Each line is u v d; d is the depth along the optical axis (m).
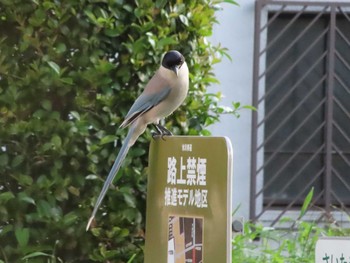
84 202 11.20
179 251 9.30
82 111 11.14
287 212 17.89
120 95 11.24
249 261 13.39
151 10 11.27
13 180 11.14
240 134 17.75
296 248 14.24
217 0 12.22
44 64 10.96
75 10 11.02
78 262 11.27
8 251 11.10
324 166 18.11
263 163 17.97
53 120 10.99
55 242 11.12
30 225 11.11
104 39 11.16
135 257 11.36
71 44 11.07
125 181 11.30
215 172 8.95
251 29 17.75
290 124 18.34
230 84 17.73
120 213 11.25
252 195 17.75
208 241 8.98
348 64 18.38
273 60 18.22
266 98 18.22
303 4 17.81
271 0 17.70
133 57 11.18
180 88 10.19
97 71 11.05
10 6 10.95
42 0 10.94
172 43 11.22
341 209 17.30
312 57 18.34
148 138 11.28
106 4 11.14
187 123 11.78
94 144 11.09
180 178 9.32
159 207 9.58
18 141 11.03
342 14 18.22
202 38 11.98
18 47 11.05
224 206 8.84
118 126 11.20
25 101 11.02
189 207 9.20
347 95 18.52
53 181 11.00
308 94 18.28
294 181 18.34
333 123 18.09
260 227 14.48
